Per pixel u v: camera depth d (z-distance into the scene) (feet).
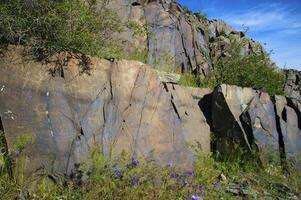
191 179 24.63
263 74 44.86
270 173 33.04
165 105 28.45
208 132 34.04
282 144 36.11
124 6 38.09
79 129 23.56
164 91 28.91
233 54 45.88
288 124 37.52
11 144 20.95
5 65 22.70
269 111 37.14
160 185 22.17
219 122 34.78
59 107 23.35
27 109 22.25
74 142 22.94
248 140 34.19
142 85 27.68
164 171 23.21
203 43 46.52
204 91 36.60
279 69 59.41
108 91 25.77
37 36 24.52
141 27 35.32
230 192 26.81
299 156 35.50
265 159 33.76
